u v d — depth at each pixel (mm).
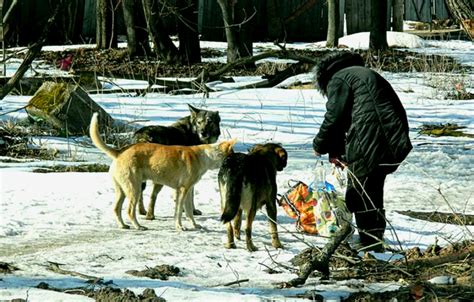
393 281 6922
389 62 26750
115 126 15602
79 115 15367
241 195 8039
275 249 8211
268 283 6734
